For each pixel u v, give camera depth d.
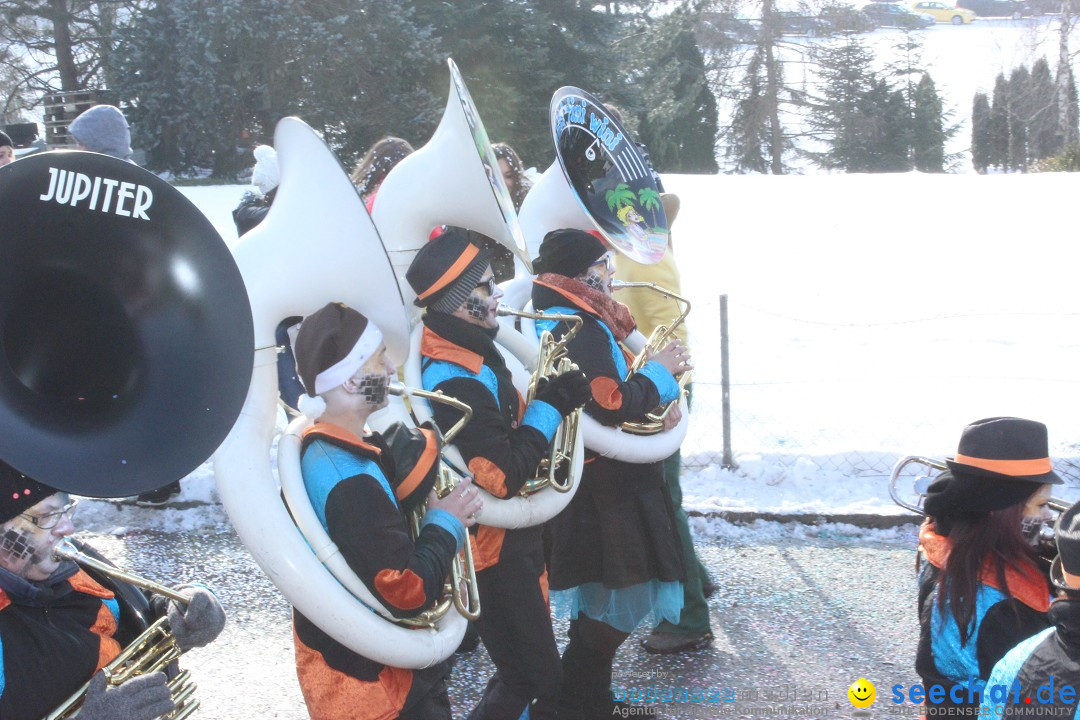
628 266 4.32
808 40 38.31
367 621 2.27
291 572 2.28
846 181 17.25
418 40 19.94
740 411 6.57
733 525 5.26
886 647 4.07
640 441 3.29
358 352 2.36
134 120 21.14
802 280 10.83
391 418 2.88
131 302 1.93
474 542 2.87
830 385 7.03
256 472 2.41
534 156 21.91
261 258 2.53
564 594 3.53
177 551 5.11
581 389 2.96
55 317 1.87
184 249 1.98
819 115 38.62
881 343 8.15
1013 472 2.24
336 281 2.54
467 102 3.16
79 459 1.81
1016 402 6.55
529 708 3.09
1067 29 34.28
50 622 2.01
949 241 12.30
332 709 2.34
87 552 2.27
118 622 2.18
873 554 4.95
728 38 37.34
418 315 3.24
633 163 3.84
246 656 4.13
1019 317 8.84
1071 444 5.78
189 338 1.97
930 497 2.38
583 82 22.91
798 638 4.16
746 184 17.38
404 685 2.38
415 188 3.25
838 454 5.71
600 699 3.47
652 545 3.33
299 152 2.56
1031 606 2.24
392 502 2.33
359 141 20.80
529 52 21.27
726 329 5.67
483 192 3.20
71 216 1.86
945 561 2.32
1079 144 22.62
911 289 10.27
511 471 2.76
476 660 4.11
